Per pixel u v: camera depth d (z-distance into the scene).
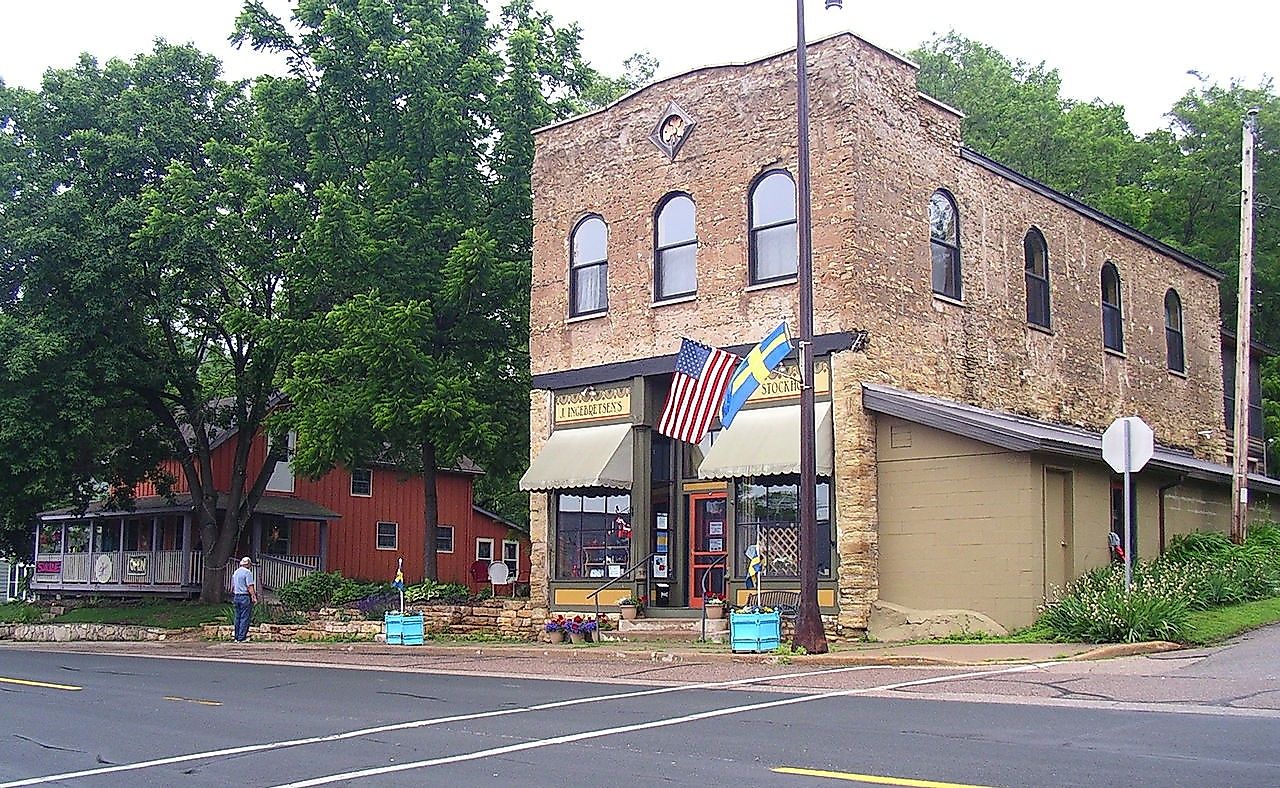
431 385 27.39
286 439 35.47
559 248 26.00
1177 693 12.68
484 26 31.22
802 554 18.38
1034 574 19.66
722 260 23.27
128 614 36.19
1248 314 26.67
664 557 24.34
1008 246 25.30
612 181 25.20
